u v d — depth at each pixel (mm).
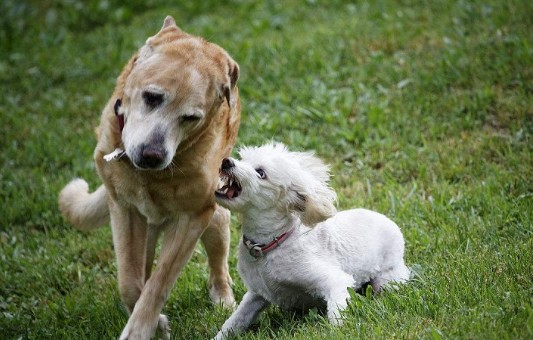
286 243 6402
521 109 9781
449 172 8875
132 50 13844
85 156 10398
